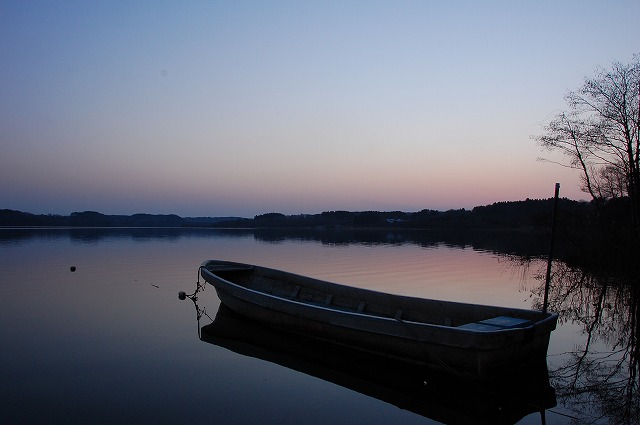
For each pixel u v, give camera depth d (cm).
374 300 1097
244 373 855
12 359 927
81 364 898
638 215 2414
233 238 6225
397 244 4747
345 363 911
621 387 767
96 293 1652
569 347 999
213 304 1462
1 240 5059
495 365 750
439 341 773
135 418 666
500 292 1694
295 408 703
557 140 2627
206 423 653
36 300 1522
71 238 5675
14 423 648
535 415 670
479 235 7312
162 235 7275
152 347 1012
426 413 684
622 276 2089
